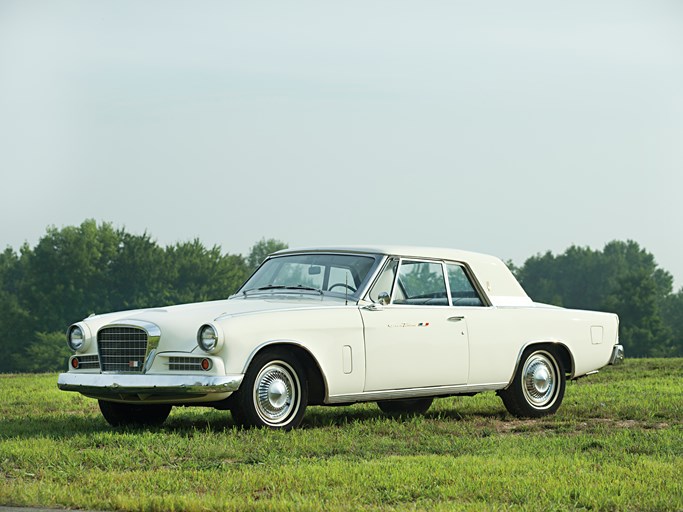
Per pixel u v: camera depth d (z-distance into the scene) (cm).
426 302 1611
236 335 1388
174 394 1390
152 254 14412
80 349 1498
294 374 1448
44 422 1631
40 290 13850
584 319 1800
